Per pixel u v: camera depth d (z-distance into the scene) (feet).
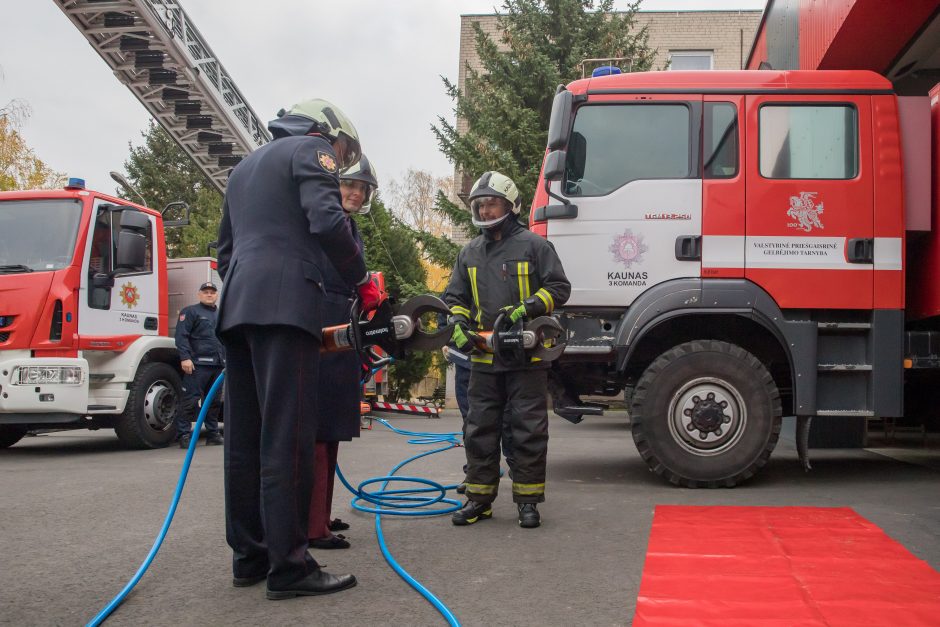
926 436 26.58
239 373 9.70
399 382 53.21
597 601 9.01
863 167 17.42
